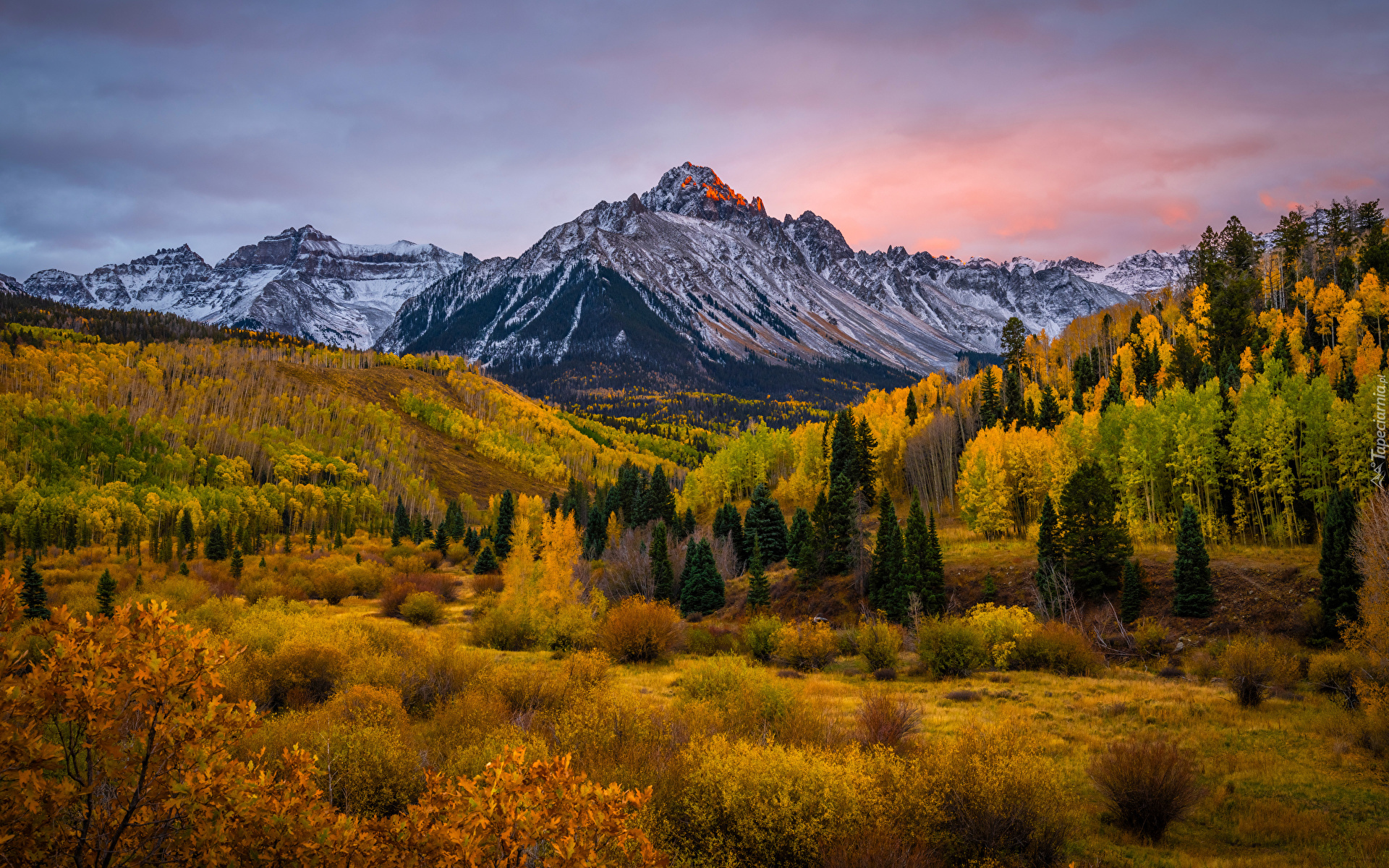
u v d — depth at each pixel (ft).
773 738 66.90
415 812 26.13
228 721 23.94
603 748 65.26
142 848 22.98
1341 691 96.89
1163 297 488.44
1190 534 167.84
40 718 20.72
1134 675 134.10
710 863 48.75
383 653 99.66
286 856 23.58
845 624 204.44
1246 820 60.29
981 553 229.45
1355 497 184.96
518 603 166.30
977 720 86.17
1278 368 246.88
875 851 46.26
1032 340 505.66
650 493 346.13
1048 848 53.42
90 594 178.60
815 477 363.97
